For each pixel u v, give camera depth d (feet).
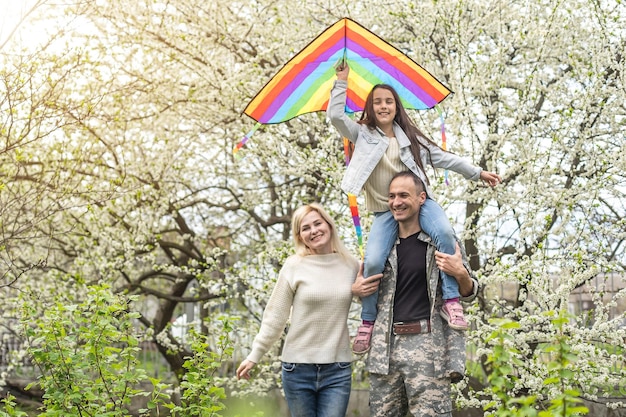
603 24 20.34
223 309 29.73
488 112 22.39
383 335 12.55
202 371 13.52
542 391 18.31
